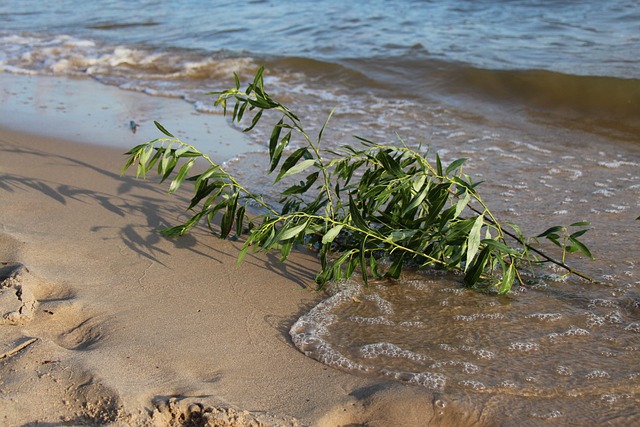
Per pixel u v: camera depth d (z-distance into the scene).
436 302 3.27
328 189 3.71
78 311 3.02
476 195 3.32
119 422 2.26
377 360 2.80
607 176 5.03
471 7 10.82
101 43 10.06
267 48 9.19
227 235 3.86
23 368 2.52
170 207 4.25
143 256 3.58
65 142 5.58
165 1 13.08
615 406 2.52
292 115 3.67
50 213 4.04
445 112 6.75
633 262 3.65
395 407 2.50
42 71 8.60
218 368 2.68
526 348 2.88
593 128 6.21
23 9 12.98
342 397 2.54
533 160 5.41
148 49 9.55
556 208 4.45
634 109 6.45
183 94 7.50
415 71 7.86
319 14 10.99
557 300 3.29
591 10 10.10
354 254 3.67
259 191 4.77
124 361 2.64
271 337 2.93
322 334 2.99
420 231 3.40
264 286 3.36
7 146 5.39
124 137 5.82
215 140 5.91
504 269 3.25
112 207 4.18
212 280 3.38
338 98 7.34
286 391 2.57
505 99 7.02
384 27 9.87
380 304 3.25
